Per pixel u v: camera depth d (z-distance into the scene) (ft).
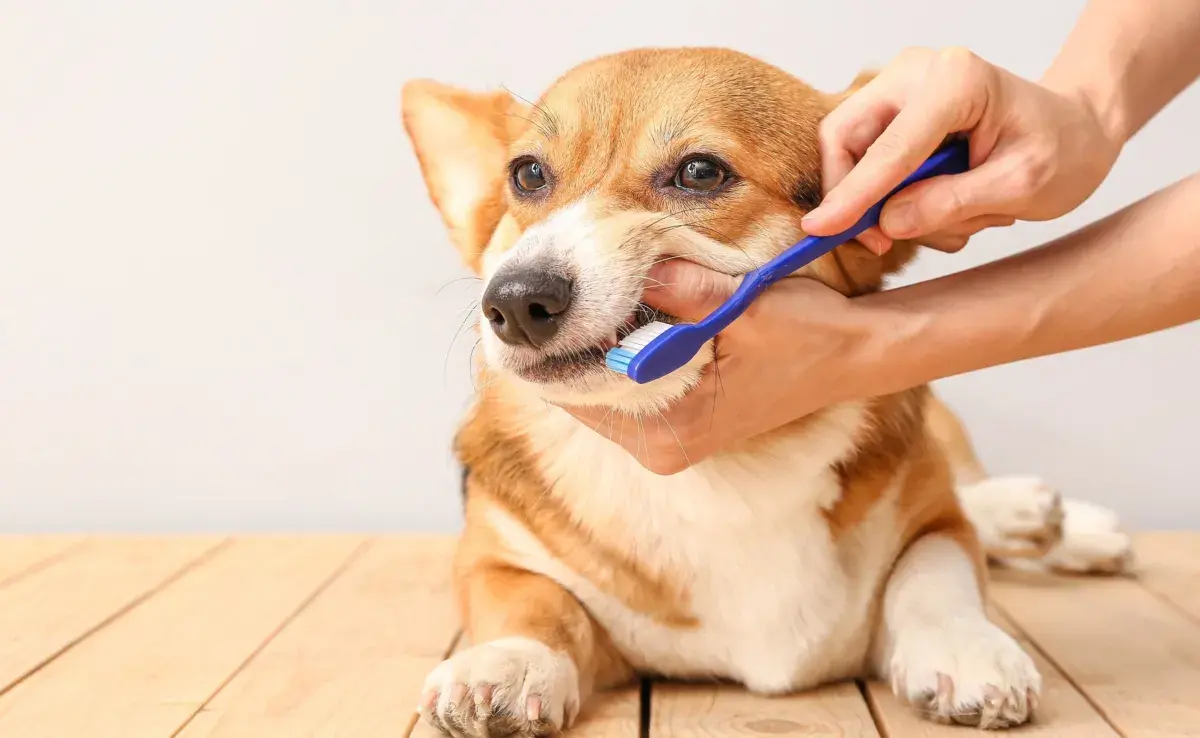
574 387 2.56
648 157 2.74
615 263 2.55
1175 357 4.20
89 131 4.22
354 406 4.32
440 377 4.28
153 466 4.36
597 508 2.84
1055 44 4.09
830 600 2.86
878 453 2.90
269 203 4.24
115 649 3.18
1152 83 2.84
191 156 4.23
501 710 2.62
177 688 2.94
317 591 3.63
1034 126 2.49
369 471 4.34
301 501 4.37
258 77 4.19
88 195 4.25
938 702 2.67
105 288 4.28
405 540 4.18
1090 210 4.17
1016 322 2.58
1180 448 4.24
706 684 3.00
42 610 3.47
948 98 2.43
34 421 4.34
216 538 4.21
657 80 2.83
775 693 2.90
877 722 2.78
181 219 4.25
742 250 2.70
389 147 4.20
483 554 3.01
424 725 2.74
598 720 2.77
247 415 4.34
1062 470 4.28
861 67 4.12
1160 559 3.89
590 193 2.73
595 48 4.16
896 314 2.57
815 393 2.63
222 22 4.18
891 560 2.97
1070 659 3.04
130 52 4.19
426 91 3.18
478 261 3.14
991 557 3.80
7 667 3.08
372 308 4.27
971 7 4.10
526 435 2.93
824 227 2.46
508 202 2.95
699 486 2.78
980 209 2.49
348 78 4.18
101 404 4.33
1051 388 4.25
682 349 2.41
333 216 4.24
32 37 4.19
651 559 2.84
